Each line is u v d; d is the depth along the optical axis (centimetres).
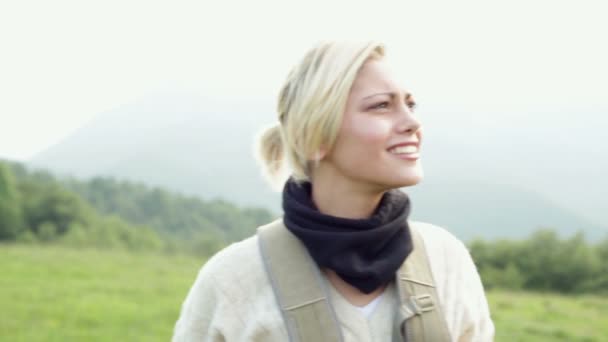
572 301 2805
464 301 215
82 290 2306
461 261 224
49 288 2295
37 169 9512
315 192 217
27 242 4684
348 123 203
